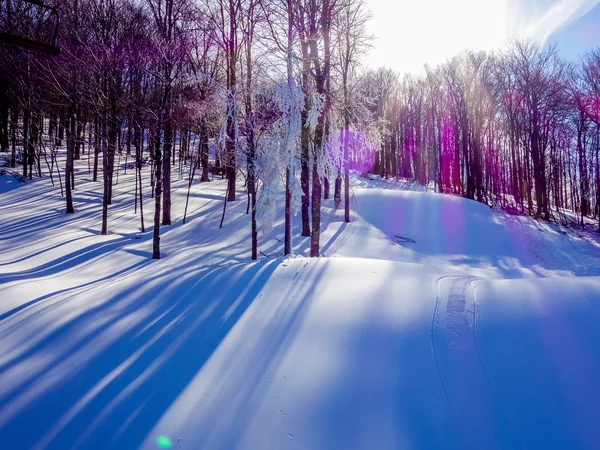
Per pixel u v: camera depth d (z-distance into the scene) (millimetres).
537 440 3582
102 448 3936
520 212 30734
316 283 7238
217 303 6812
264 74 11961
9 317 6805
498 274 13758
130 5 18359
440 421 3914
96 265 12141
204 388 4750
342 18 16906
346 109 13820
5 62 22469
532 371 4426
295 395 4488
